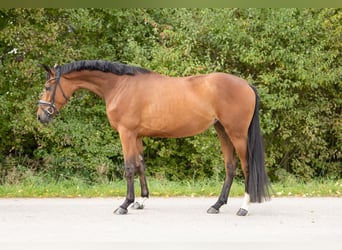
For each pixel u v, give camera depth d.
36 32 13.23
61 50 13.56
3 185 11.95
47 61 13.52
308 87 13.84
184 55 13.33
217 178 12.98
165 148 13.82
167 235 6.90
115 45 14.38
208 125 8.47
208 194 10.72
